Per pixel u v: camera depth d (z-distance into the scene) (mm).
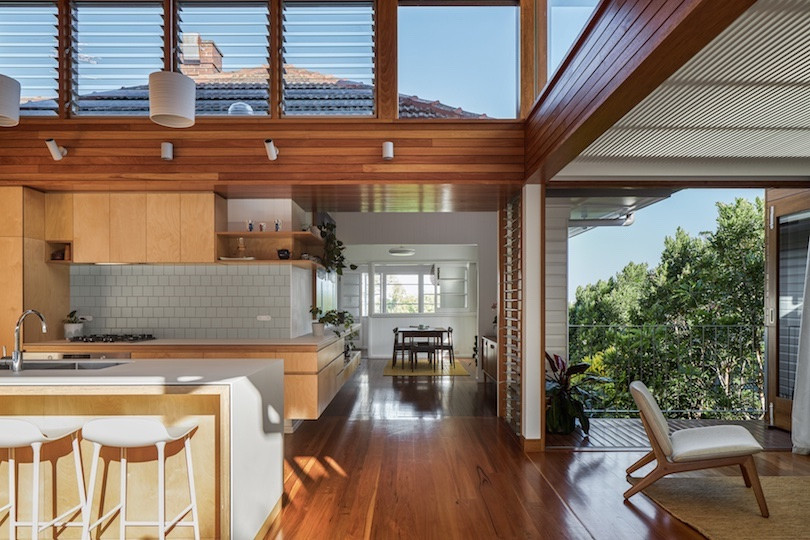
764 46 2471
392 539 3107
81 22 5312
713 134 3814
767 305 5820
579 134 3510
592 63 3094
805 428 4715
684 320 10898
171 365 3447
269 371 3402
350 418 6156
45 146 5043
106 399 3045
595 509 3537
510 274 6086
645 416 3684
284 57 5238
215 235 5348
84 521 2721
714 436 3697
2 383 2781
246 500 2928
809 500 3650
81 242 5328
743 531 3162
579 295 14688
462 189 5262
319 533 3191
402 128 5055
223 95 5246
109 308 5957
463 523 3320
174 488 3016
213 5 5309
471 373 9828
